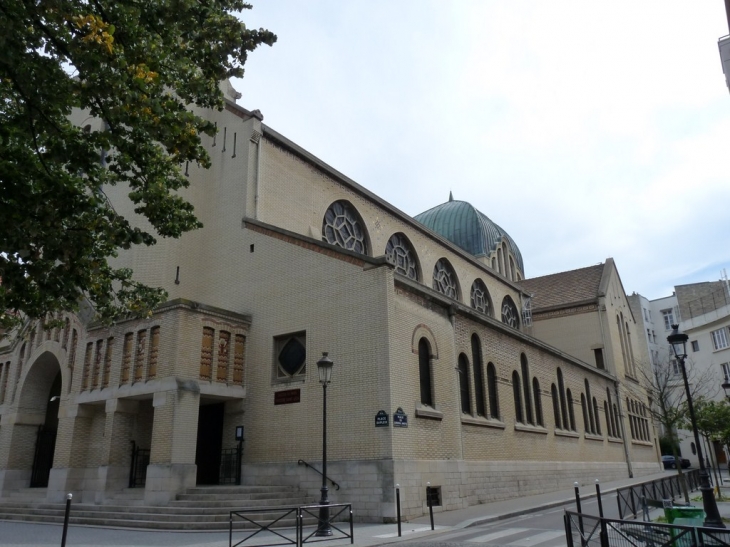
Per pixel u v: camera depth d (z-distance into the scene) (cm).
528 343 2964
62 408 2177
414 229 3525
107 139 1168
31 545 1234
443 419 2028
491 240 4878
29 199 1060
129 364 1978
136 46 1095
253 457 1962
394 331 1856
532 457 2700
